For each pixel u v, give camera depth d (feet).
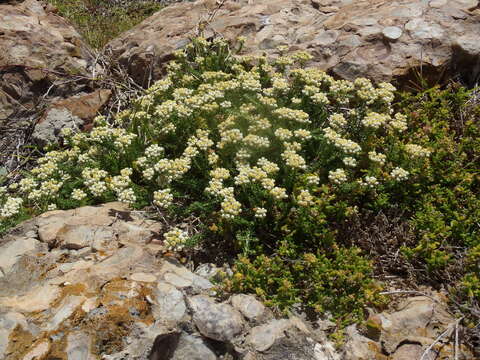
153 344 2.58
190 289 2.93
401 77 4.58
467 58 4.56
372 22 4.95
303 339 2.73
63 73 5.76
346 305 2.91
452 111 4.30
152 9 8.77
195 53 5.37
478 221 3.32
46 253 3.19
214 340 2.68
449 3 4.94
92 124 5.36
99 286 2.84
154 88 4.45
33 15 6.30
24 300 2.74
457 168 3.62
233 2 6.46
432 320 2.84
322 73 4.19
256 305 2.82
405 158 3.63
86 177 3.73
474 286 2.87
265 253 3.37
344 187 3.42
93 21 8.11
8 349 2.47
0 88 5.54
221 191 3.26
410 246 3.35
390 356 2.69
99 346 2.54
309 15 5.74
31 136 5.40
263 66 4.60
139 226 3.52
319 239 3.28
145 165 3.69
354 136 4.04
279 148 3.77
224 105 3.93
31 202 4.20
